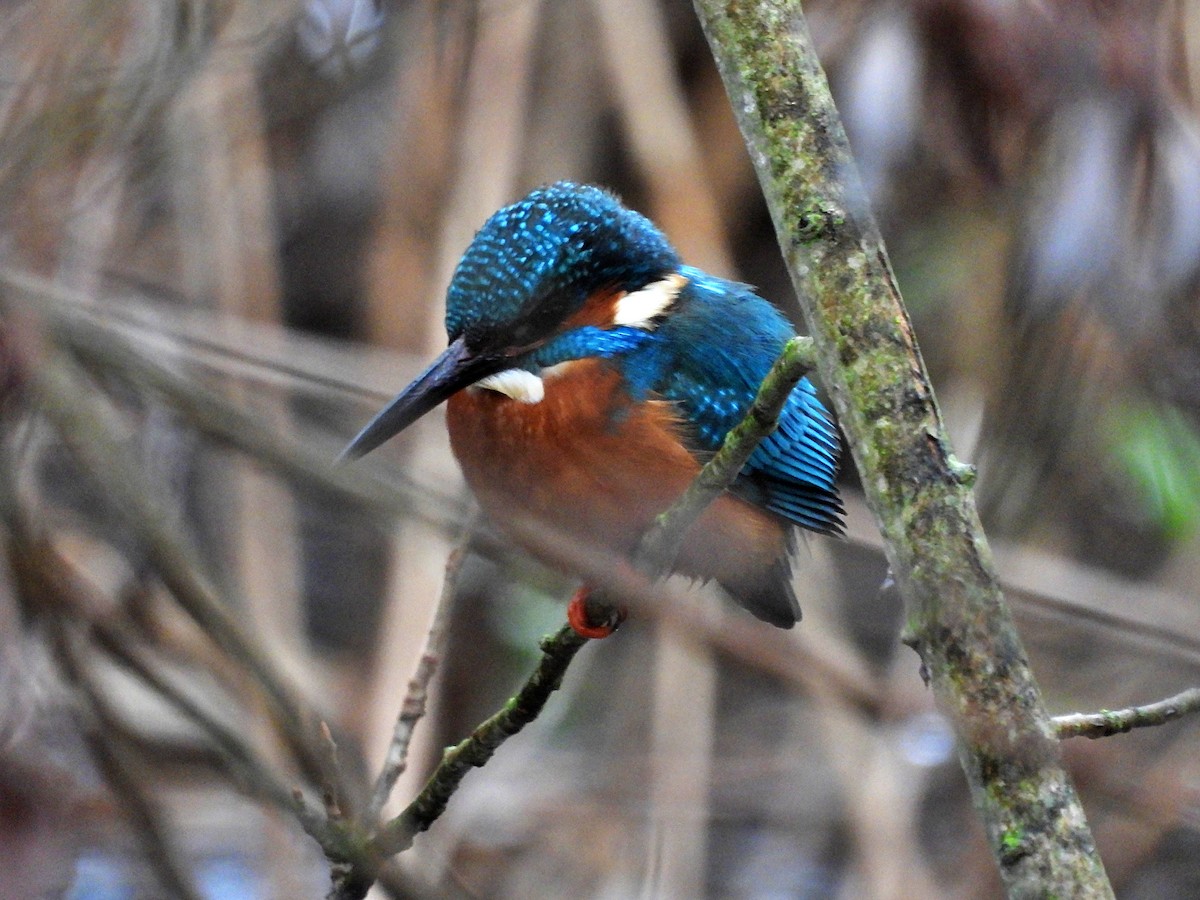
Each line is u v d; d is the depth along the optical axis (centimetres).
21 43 934
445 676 1368
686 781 1206
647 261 837
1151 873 1270
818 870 1299
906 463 468
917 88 1003
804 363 527
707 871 1308
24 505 866
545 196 818
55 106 932
